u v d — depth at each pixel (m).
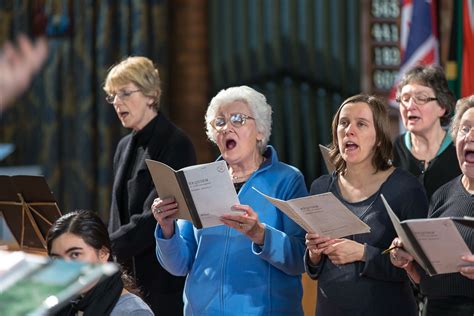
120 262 8.76
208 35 15.34
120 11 15.11
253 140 7.67
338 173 7.63
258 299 7.41
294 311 7.58
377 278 7.09
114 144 15.19
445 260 6.29
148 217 8.66
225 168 6.88
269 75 15.26
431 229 6.14
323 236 6.90
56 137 15.26
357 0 15.08
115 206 9.21
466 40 12.35
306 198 6.59
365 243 7.14
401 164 9.48
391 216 6.42
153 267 8.83
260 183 7.61
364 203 7.28
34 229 8.83
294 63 15.19
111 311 6.05
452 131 7.09
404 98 9.30
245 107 7.61
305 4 15.12
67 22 15.19
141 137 9.12
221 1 15.30
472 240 6.62
